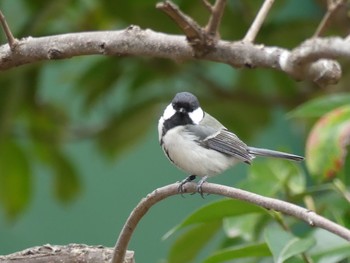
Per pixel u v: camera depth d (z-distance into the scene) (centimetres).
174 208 1385
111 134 1239
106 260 666
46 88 1378
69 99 1259
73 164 1262
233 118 1246
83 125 1265
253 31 677
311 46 589
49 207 1416
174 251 882
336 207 822
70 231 1409
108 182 1422
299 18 1157
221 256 762
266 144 1380
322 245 756
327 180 840
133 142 1247
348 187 835
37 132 1242
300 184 830
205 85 1234
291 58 617
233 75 1295
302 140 1309
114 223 1414
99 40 678
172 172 1414
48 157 1256
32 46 688
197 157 871
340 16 1033
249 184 841
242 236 838
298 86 1225
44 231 1405
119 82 1231
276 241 729
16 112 1176
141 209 645
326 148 795
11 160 1234
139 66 1212
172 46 667
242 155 877
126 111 1231
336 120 798
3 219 1310
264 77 1248
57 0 1119
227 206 747
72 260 662
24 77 1152
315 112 843
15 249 1379
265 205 596
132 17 1131
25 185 1250
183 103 896
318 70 620
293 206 588
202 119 905
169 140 879
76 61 1269
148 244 1372
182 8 1123
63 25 1196
